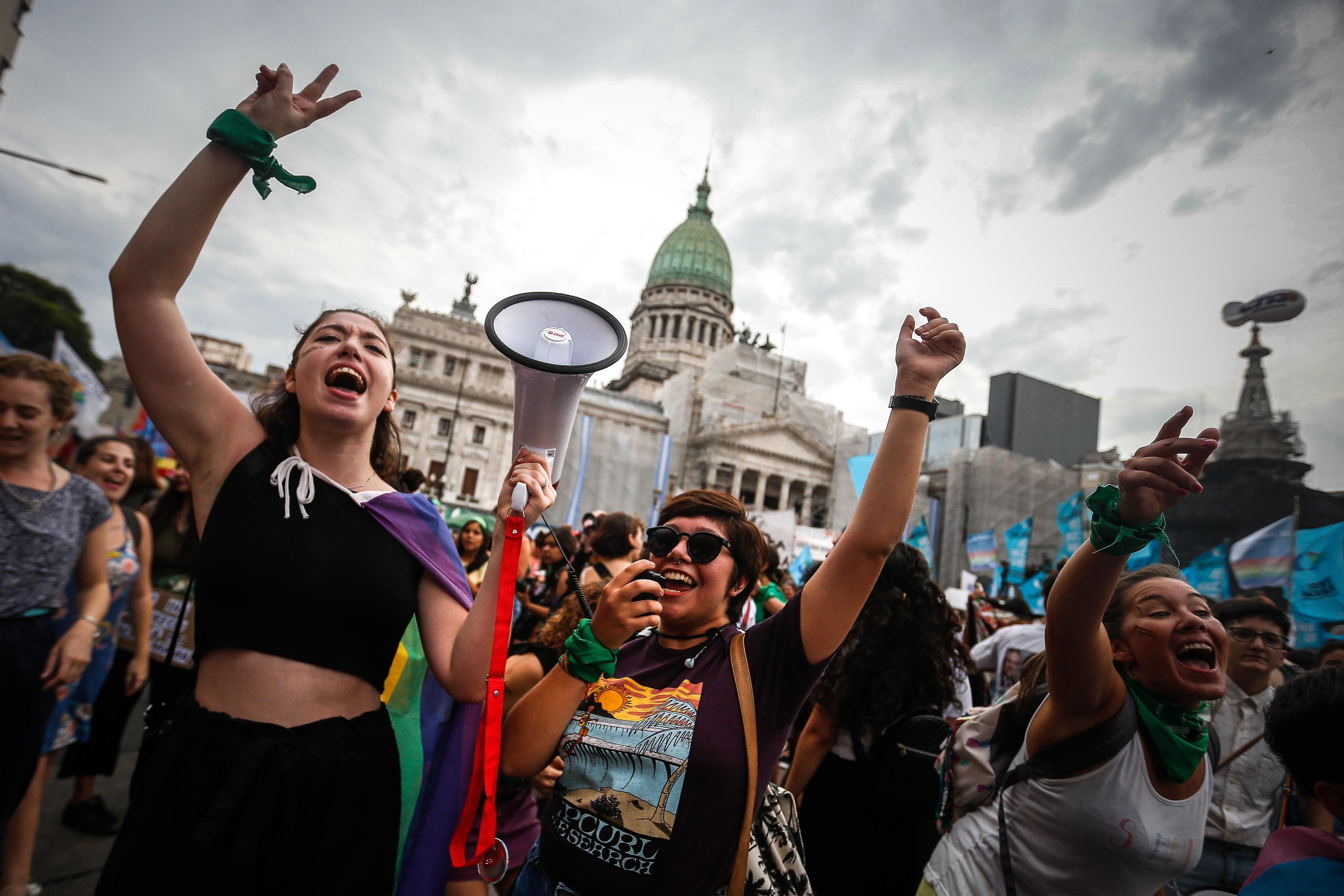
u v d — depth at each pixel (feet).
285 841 5.15
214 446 5.98
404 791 7.60
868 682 9.32
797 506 207.62
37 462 10.55
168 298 5.72
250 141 5.34
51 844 13.53
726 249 278.67
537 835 10.36
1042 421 176.65
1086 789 6.98
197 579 5.81
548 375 5.41
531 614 17.92
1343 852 4.53
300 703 5.50
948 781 8.51
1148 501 5.78
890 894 8.95
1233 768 10.07
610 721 6.09
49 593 10.03
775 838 6.41
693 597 6.52
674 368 246.47
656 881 5.54
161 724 6.56
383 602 5.84
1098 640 6.67
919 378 6.25
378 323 6.70
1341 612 22.26
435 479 163.43
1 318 86.02
